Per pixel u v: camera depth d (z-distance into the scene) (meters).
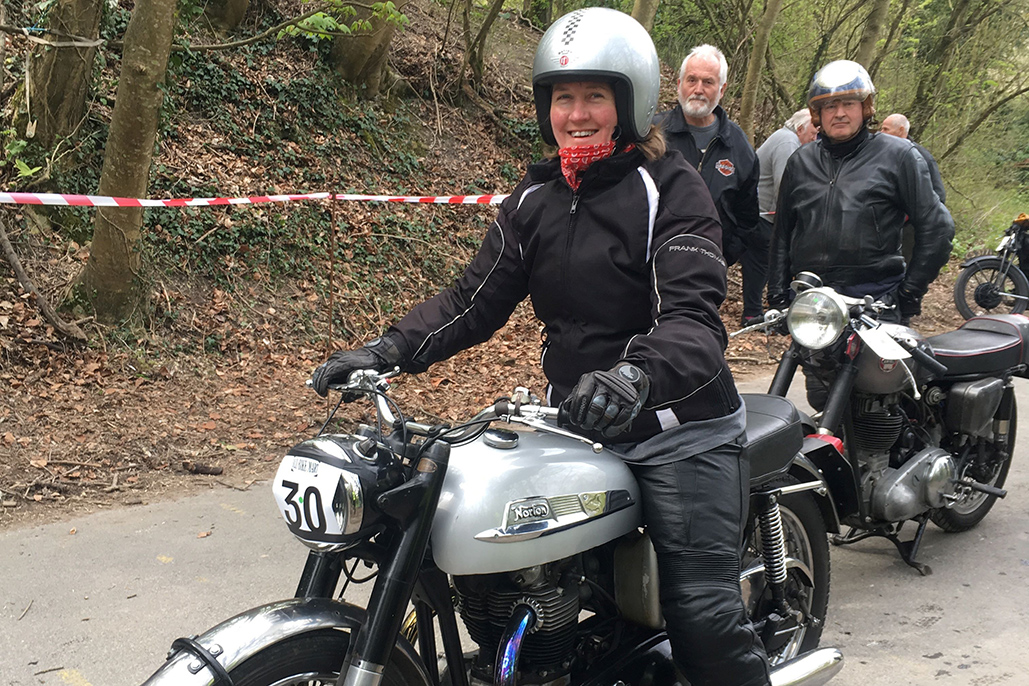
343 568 2.01
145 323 6.59
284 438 5.43
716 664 2.12
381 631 1.82
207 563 3.75
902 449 3.74
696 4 14.16
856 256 3.89
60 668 2.95
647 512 2.16
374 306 8.08
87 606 3.35
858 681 2.96
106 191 6.26
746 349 7.80
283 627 1.76
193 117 8.66
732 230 4.98
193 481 4.72
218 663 1.68
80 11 7.11
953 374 3.83
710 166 4.76
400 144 10.11
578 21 2.14
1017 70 15.37
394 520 1.90
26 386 5.58
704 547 2.12
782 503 2.75
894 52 15.20
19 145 7.00
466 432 2.01
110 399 5.68
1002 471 4.23
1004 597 3.55
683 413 2.15
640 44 2.11
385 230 8.87
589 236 2.17
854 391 3.54
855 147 3.90
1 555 3.75
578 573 2.21
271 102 9.17
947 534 4.17
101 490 4.53
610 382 1.79
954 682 2.95
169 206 6.91
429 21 12.43
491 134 11.14
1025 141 17.44
